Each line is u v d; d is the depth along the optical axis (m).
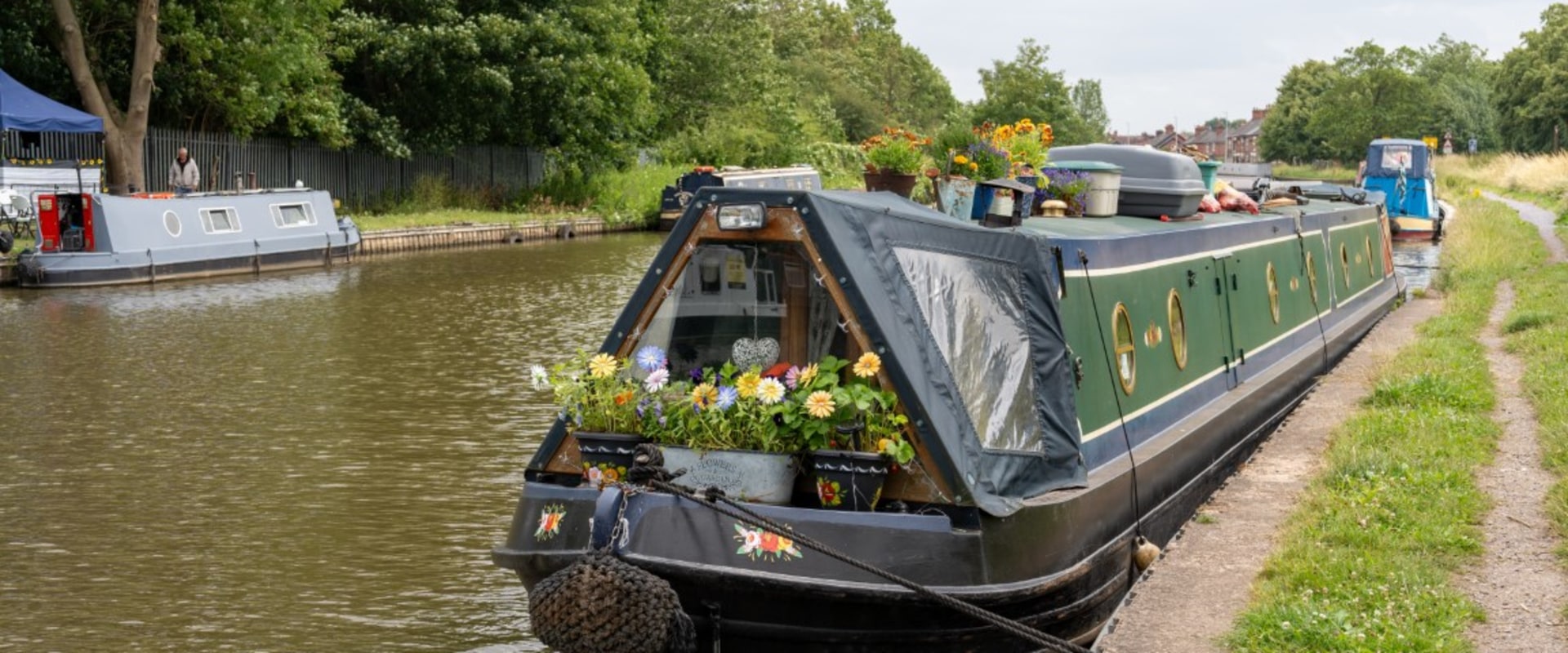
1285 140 129.00
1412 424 10.76
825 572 6.17
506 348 19.33
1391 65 112.88
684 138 63.81
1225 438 10.53
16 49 33.84
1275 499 8.91
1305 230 15.43
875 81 125.06
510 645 8.21
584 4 47.69
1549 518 8.17
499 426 14.01
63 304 24.17
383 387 16.17
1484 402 11.67
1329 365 15.13
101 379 16.64
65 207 27.64
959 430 6.45
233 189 38.84
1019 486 6.87
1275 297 13.35
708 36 65.88
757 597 6.16
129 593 9.05
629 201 50.12
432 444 13.22
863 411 6.33
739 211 6.44
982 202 8.75
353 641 8.27
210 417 14.41
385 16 44.19
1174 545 7.89
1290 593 6.88
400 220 40.41
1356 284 18.41
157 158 36.31
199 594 9.02
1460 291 21.09
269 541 10.14
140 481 11.83
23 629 8.40
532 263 33.91
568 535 6.47
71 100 35.94
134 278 27.83
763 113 66.88
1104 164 10.58
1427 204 36.56
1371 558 7.32
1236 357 11.62
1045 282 7.36
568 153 50.28
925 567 6.25
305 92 39.25
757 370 6.39
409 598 9.00
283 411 14.74
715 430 6.38
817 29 118.88
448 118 45.97
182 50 35.69
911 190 8.98
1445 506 8.31
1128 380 8.87
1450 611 6.58
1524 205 49.22
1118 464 8.19
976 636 6.45
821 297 6.48
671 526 6.20
